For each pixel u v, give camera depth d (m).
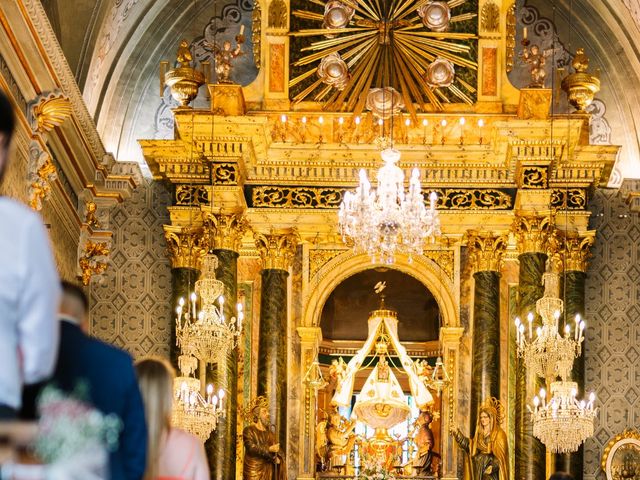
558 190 24.20
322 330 25.81
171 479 8.16
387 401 24.22
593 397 21.38
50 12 22.31
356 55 24.34
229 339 21.48
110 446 5.90
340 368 24.66
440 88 24.25
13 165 17.56
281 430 23.88
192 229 24.33
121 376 6.39
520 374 23.75
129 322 24.61
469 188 24.27
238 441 24.11
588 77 23.81
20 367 5.74
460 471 24.00
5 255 5.70
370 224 20.22
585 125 24.12
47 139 20.61
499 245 24.17
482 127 24.02
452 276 24.62
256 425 23.53
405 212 20.25
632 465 23.80
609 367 24.41
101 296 24.67
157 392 7.73
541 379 23.58
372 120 24.11
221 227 23.88
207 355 21.30
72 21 22.89
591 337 24.52
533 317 23.45
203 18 25.97
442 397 24.31
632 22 24.33
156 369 7.79
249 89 24.38
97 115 24.67
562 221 24.14
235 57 25.17
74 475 5.47
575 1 25.73
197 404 21.08
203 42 25.94
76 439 5.42
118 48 24.89
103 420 5.58
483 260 24.11
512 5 24.38
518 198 23.58
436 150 23.95
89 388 6.21
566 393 20.95
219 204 23.80
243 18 25.89
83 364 6.36
